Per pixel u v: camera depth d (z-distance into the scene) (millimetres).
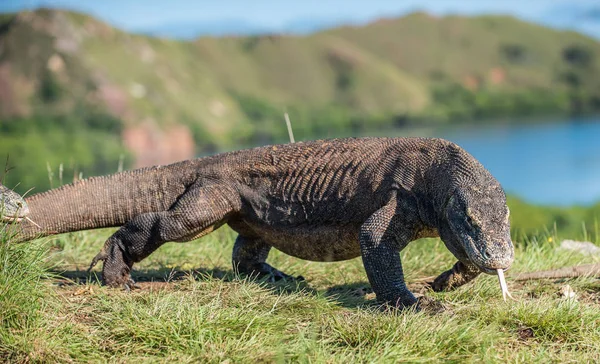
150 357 6719
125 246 9141
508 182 187125
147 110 195250
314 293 8812
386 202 8344
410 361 6551
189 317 7223
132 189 9523
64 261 10383
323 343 6914
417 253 10773
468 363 6594
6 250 7555
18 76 190500
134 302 7820
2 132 165750
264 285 8805
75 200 9453
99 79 192750
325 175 8812
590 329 7453
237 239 10039
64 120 179250
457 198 7637
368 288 9289
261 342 6938
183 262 10688
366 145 8781
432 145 8328
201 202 9062
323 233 8891
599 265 9438
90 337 7023
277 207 9070
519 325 7539
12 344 6750
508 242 7301
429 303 7859
